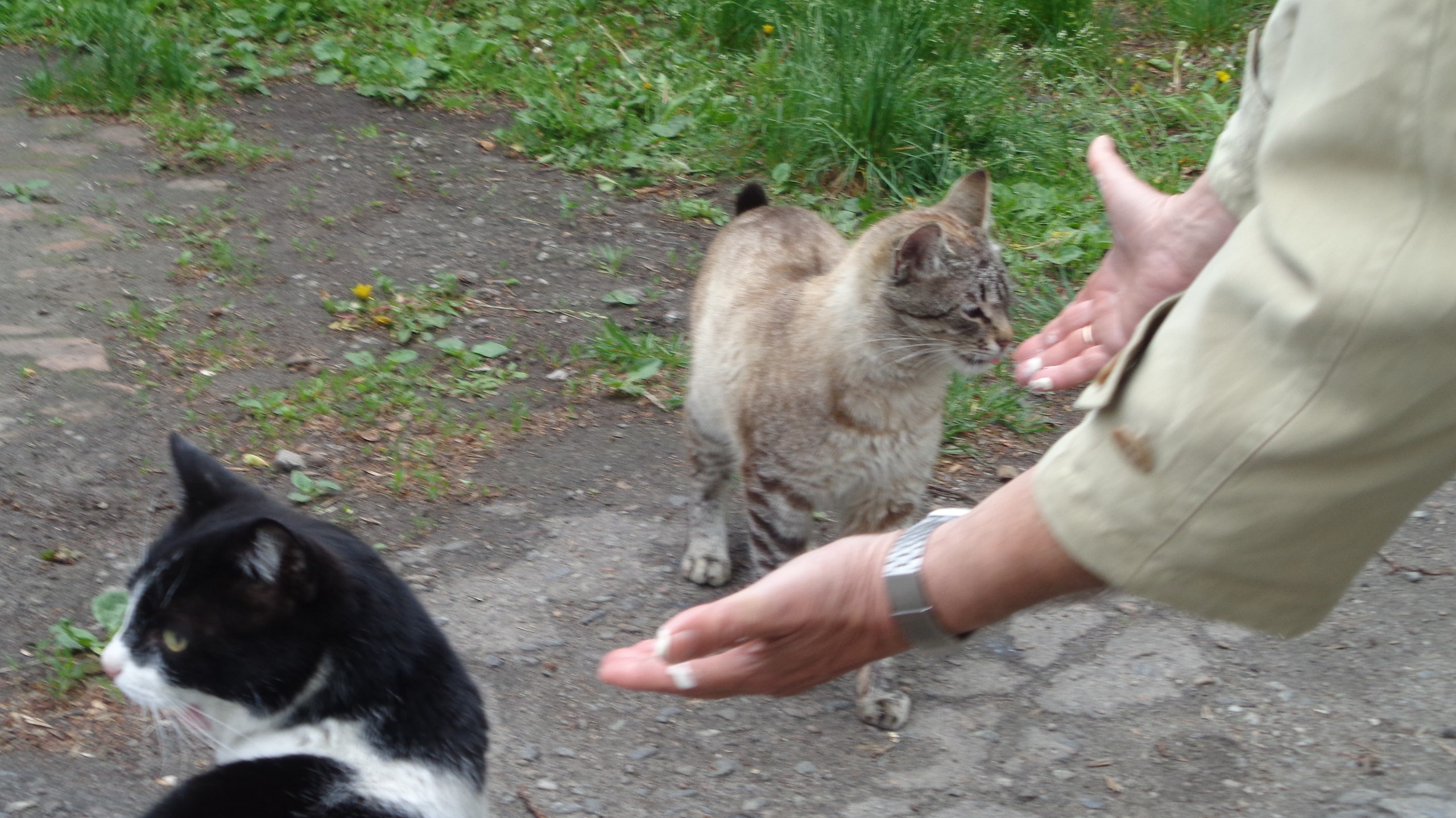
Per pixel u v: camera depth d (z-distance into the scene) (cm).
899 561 148
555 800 308
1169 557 125
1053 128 730
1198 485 121
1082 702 353
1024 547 137
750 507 377
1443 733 332
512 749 326
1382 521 121
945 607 145
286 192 651
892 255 346
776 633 155
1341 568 125
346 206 643
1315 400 113
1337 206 110
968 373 372
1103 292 220
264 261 582
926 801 312
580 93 767
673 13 873
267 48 823
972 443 500
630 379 515
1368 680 358
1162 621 391
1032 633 386
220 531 236
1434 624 383
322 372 499
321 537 251
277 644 234
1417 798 302
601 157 722
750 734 340
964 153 693
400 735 236
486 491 445
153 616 238
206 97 749
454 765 241
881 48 682
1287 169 115
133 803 290
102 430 448
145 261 570
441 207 657
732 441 394
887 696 345
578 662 365
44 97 725
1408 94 105
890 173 681
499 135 734
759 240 419
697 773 322
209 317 531
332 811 225
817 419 356
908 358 349
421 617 253
